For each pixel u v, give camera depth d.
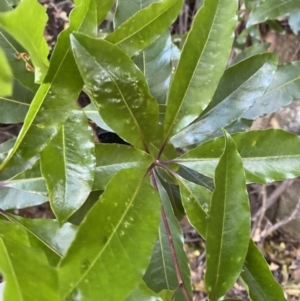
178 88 0.27
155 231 0.21
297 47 0.65
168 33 0.34
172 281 0.33
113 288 0.19
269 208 0.78
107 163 0.27
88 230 0.19
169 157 0.31
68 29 0.21
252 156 0.28
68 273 0.18
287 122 0.66
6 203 0.32
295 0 0.48
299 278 0.77
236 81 0.33
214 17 0.26
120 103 0.24
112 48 0.23
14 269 0.17
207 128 0.33
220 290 0.26
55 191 0.24
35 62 0.19
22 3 0.17
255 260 0.26
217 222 0.25
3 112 0.30
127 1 0.31
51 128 0.23
